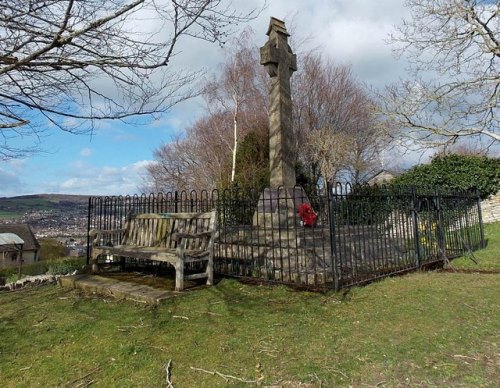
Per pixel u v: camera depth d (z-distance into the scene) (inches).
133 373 112.2
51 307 185.0
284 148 308.7
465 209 335.6
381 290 197.5
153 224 262.1
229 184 713.6
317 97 886.4
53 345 136.4
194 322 152.6
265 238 229.8
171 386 103.3
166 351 126.2
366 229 254.5
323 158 792.3
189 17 143.8
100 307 180.2
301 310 164.4
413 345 124.4
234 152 798.5
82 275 248.1
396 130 587.2
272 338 133.5
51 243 1048.2
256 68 898.7
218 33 156.7
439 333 134.8
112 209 299.7
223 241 256.4
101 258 305.9
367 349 121.9
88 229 307.6
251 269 236.2
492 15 497.0
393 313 158.2
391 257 262.2
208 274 215.6
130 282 220.2
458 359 114.2
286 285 207.2
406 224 267.6
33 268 425.4
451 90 519.5
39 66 136.1
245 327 145.0
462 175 529.0
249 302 178.4
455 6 502.3
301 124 873.5
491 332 135.3
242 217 258.2
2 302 199.8
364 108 885.8
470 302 173.6
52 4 122.0
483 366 109.6
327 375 105.9
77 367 118.1
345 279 215.8
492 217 517.3
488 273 245.4
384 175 1039.6
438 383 100.7
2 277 411.8
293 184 311.0
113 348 130.0
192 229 235.1
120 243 285.6
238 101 882.8
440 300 177.3
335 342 128.3
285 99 317.7
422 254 274.2
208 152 1083.9
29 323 161.2
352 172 946.1
